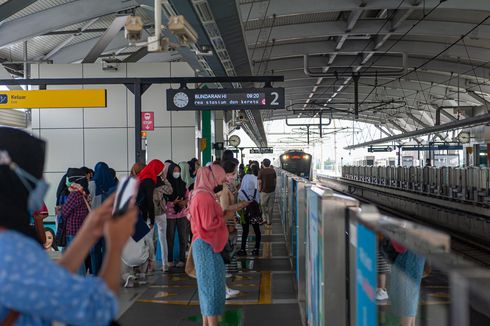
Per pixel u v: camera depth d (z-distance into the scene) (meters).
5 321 1.42
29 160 1.71
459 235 14.99
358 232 2.09
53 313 1.36
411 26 21.11
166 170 8.84
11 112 18.89
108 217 1.76
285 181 11.69
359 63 28.72
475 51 25.31
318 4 17.47
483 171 15.26
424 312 4.43
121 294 7.08
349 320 2.53
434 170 20.12
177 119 15.78
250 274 8.34
